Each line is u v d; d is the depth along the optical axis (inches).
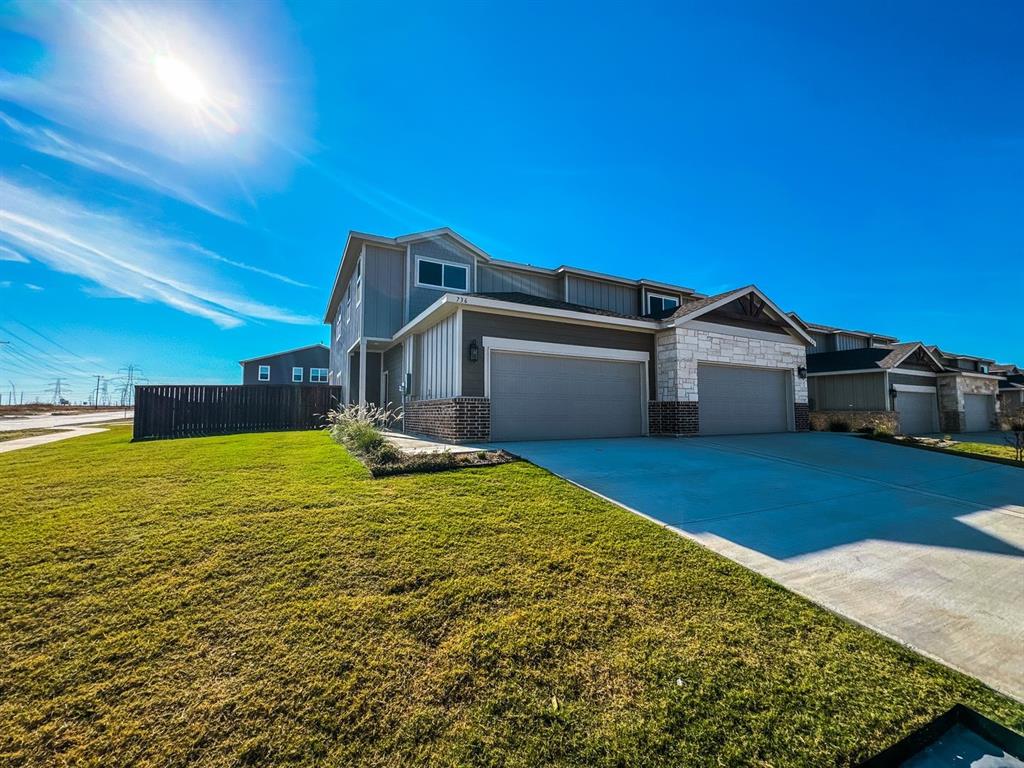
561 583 127.1
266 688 83.2
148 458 297.1
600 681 89.4
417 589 120.0
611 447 371.9
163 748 70.7
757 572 141.8
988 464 355.3
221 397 546.9
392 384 676.1
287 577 123.4
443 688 85.4
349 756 70.6
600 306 708.0
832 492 250.1
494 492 206.5
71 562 129.3
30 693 80.6
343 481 220.8
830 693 89.0
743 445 413.4
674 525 180.4
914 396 805.9
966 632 112.3
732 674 93.2
